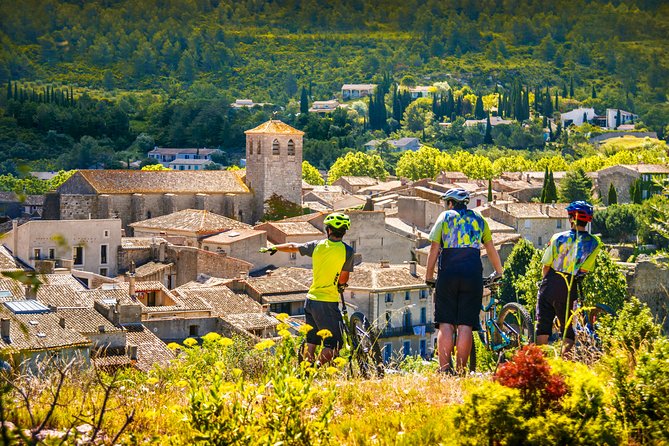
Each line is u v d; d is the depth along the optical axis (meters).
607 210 173.12
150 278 108.75
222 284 92.44
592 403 11.65
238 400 12.91
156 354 56.22
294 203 156.62
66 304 63.16
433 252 18.31
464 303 18.11
